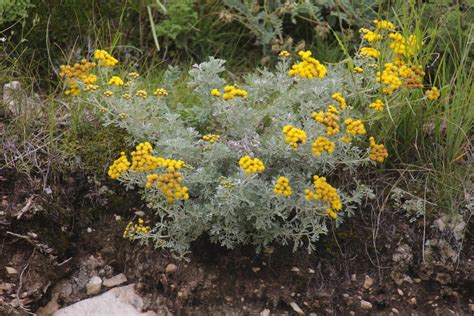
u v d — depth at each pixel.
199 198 0.92
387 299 0.97
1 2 1.11
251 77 1.03
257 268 0.96
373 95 1.02
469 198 0.99
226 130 0.98
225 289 0.94
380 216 1.00
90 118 1.02
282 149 0.92
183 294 0.93
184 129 0.96
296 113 1.00
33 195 0.95
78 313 0.92
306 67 0.92
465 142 1.04
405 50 1.00
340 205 0.85
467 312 0.98
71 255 0.96
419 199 1.00
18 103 1.02
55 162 0.98
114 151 0.99
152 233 0.97
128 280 0.96
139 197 0.99
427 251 0.98
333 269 0.97
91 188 0.98
